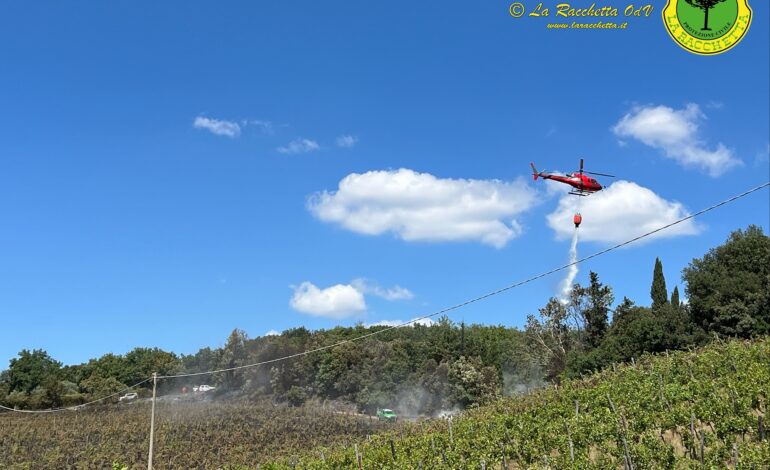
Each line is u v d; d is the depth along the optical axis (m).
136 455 46.16
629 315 51.12
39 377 87.81
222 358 83.69
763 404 22.16
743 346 30.80
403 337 100.56
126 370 93.69
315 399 74.81
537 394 32.75
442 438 27.50
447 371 62.91
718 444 19.41
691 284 47.00
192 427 56.09
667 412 22.42
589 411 26.34
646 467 18.89
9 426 59.09
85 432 54.69
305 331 99.06
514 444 24.09
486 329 99.06
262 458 44.00
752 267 45.91
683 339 43.97
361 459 28.78
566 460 20.56
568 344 57.84
